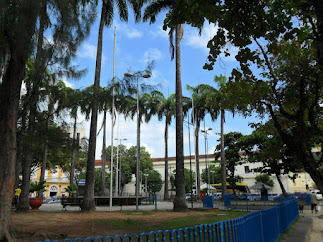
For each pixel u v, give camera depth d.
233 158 36.66
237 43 5.41
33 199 19.58
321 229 11.15
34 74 8.72
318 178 7.53
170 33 21.62
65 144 11.52
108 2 20.53
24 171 16.27
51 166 37.38
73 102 11.19
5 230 6.17
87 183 17.09
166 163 40.94
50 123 11.44
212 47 5.56
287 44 8.98
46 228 9.02
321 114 10.16
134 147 66.50
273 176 62.25
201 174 66.38
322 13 4.15
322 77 8.45
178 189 18.25
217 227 3.57
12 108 6.88
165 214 15.39
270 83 9.12
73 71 9.52
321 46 4.33
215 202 28.06
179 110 19.91
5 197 6.32
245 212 17.31
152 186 69.38
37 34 7.42
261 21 5.20
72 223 10.62
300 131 8.16
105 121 36.50
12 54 7.01
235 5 5.07
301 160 7.88
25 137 10.35
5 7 6.18
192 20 5.32
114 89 15.99
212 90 33.50
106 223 10.66
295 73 8.91
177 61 20.75
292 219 12.05
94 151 17.61
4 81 7.02
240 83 8.69
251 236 5.01
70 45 8.73
